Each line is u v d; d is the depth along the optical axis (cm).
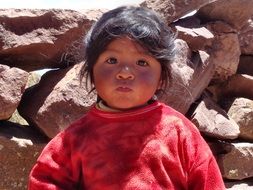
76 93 252
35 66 277
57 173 178
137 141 173
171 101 276
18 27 258
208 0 314
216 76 338
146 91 172
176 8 309
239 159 311
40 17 263
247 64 359
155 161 171
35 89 272
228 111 334
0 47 253
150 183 168
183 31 309
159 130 175
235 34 334
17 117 305
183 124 180
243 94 346
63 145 180
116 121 176
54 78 270
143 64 172
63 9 269
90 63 178
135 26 169
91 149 175
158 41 172
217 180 175
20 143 242
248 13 335
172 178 172
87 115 184
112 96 171
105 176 171
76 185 178
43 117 249
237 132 311
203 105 309
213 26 332
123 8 179
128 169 170
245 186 314
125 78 169
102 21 176
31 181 179
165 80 185
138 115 176
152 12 179
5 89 242
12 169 242
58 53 270
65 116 250
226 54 331
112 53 171
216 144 312
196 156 176
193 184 174
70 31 268
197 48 316
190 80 291
